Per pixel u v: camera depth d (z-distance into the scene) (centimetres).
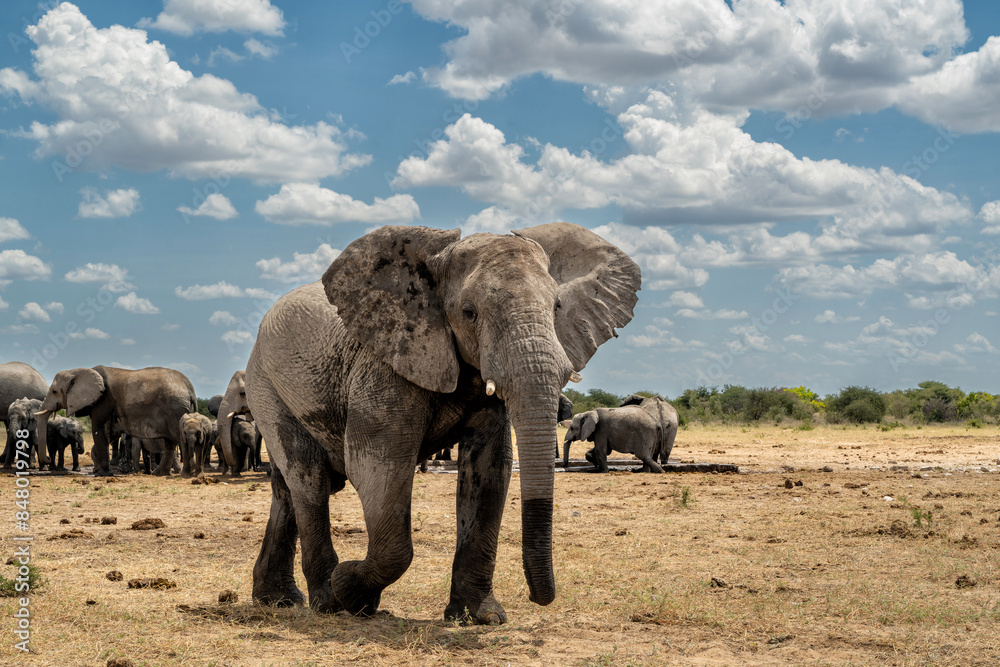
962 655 616
